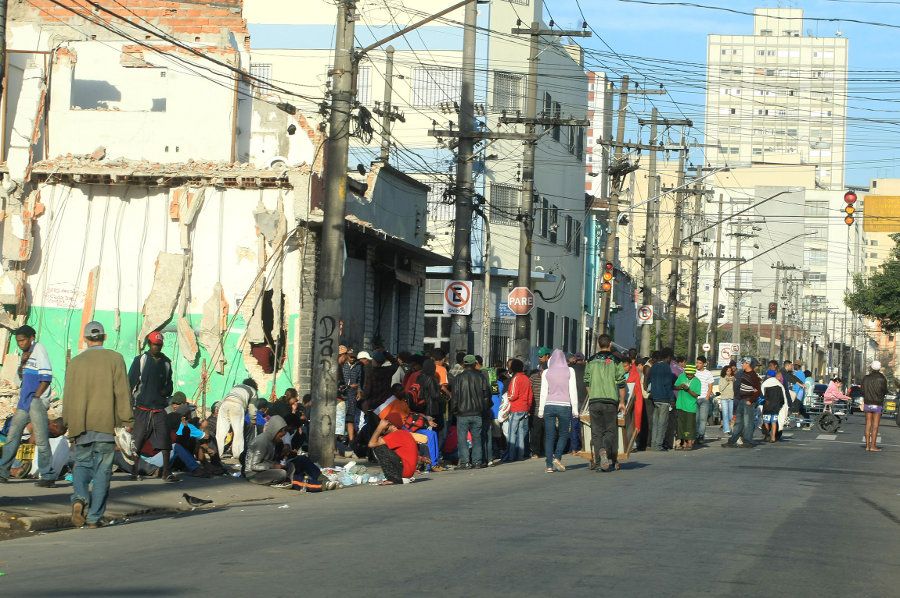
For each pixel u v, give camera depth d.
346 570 9.26
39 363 16.06
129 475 18.11
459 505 14.46
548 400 20.83
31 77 27.14
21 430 16.11
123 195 26.42
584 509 14.02
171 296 26.02
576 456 25.73
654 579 9.11
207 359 25.95
